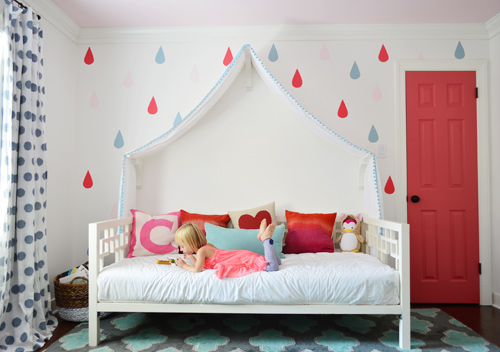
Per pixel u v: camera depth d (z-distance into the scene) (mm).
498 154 2822
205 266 2156
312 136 2934
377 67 2961
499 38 2816
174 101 2992
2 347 1991
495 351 1956
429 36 2947
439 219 2896
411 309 2715
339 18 2828
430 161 2918
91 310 2059
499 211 2793
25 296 2092
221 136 2957
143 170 2947
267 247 2127
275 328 2309
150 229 2598
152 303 2049
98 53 3014
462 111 2922
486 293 2840
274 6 2625
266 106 2955
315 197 2912
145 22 2879
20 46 2162
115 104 3000
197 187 2943
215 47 2996
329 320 2457
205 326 2340
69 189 2906
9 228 2035
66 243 2852
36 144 2301
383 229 2443
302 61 2973
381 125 2943
